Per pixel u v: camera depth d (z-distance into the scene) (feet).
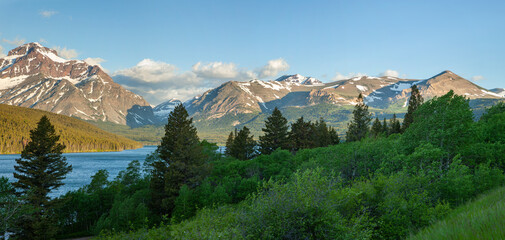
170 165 171.83
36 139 154.10
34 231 140.46
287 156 206.80
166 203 157.58
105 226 148.87
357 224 35.55
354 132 257.75
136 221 137.59
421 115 99.35
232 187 167.22
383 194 50.52
